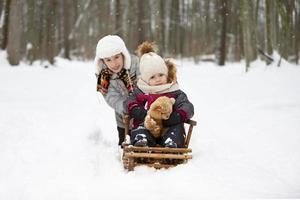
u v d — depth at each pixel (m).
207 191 3.70
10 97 10.51
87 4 33.84
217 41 23.84
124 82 5.59
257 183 3.92
